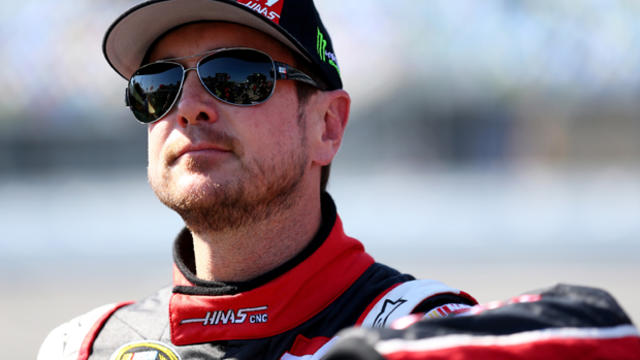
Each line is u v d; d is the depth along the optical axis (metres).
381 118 43.62
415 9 44.84
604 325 2.31
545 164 43.03
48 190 38.88
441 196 36.03
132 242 31.28
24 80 42.62
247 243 3.30
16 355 14.80
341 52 44.78
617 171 41.94
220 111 3.19
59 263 28.22
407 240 31.14
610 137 43.50
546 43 43.94
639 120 43.28
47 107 42.59
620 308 2.40
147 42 3.57
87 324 3.73
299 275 3.21
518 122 43.59
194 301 3.30
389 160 42.78
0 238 31.86
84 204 35.19
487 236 31.47
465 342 2.22
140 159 42.31
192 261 3.69
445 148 43.31
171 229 32.59
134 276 24.72
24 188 39.44
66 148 42.62
